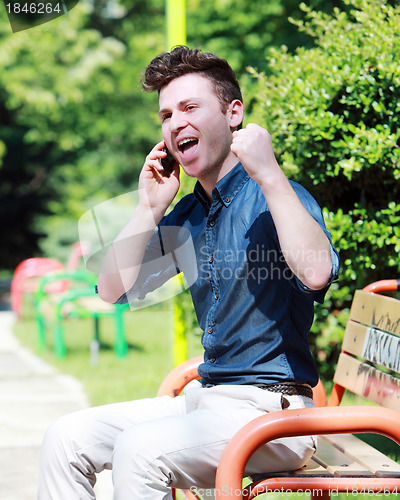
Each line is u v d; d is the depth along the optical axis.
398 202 7.44
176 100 4.82
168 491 4.35
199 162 4.83
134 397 12.03
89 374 15.13
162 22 37.00
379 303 5.55
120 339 17.19
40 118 40.06
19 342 20.61
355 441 5.47
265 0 28.03
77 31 35.28
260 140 4.38
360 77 7.09
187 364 5.75
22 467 8.91
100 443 4.81
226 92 4.89
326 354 9.91
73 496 4.72
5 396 13.27
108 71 37.34
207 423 4.45
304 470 4.76
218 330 4.75
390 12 7.26
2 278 43.97
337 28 7.96
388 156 6.89
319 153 7.34
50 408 12.27
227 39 28.59
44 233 47.88
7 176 47.50
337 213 7.46
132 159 42.22
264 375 4.61
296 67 7.78
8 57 34.16
